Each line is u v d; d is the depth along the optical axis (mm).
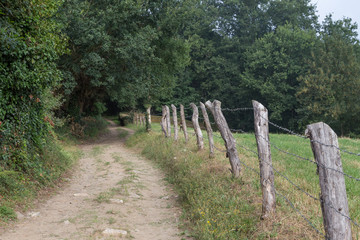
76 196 7785
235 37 53281
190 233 5625
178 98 52406
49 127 10812
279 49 45125
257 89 45312
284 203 5734
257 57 45656
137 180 9578
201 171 8508
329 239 3807
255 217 5441
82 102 24641
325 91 36938
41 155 9352
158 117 45625
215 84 50688
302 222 5031
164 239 5410
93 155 15164
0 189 6344
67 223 5812
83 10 18125
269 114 47344
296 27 46688
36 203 6922
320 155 3920
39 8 8195
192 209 6508
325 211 3859
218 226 5371
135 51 19234
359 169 9344
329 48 39219
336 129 41062
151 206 7293
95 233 5395
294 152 11805
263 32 54719
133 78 21078
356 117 38688
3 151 7090
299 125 41281
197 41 48969
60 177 9398
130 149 17266
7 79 7172
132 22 20828
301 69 43281
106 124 39750
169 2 23031
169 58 25578
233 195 6430
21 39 7664
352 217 5270
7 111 7320
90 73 18812
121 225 5875
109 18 18938
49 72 8992
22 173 7539
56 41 9711
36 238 5059
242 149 11664
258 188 6566
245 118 50500
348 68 36969
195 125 11305
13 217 5738
